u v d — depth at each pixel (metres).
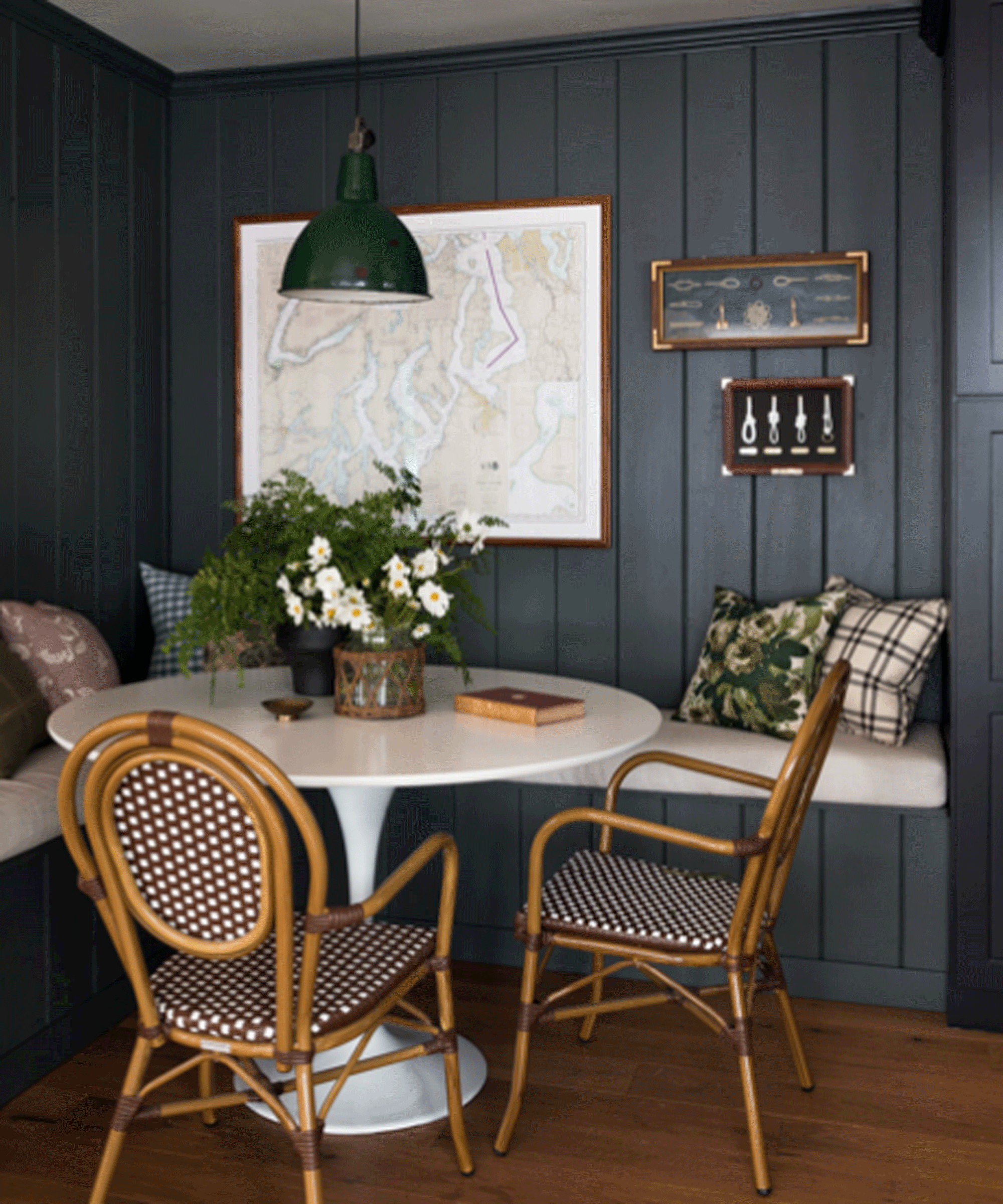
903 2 3.21
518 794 3.17
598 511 3.56
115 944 1.78
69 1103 2.42
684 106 3.43
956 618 2.75
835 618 3.14
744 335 3.40
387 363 3.71
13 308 3.13
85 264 3.45
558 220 3.53
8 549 3.14
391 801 3.27
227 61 3.71
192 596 2.39
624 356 3.53
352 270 2.52
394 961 1.97
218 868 1.65
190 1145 2.26
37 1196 2.08
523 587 3.65
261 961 1.96
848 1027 2.79
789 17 3.30
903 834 2.88
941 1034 2.76
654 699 3.57
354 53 3.62
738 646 3.22
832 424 3.38
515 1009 2.90
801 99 3.35
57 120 3.30
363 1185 2.12
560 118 3.53
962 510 2.73
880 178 3.31
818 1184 2.12
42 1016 2.53
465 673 2.53
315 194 3.75
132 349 3.70
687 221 3.45
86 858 1.75
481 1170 2.16
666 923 2.15
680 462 3.51
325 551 2.36
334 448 3.77
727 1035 2.09
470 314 3.63
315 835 1.60
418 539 2.48
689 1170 2.17
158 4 3.23
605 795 2.67
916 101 3.27
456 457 3.67
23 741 2.74
